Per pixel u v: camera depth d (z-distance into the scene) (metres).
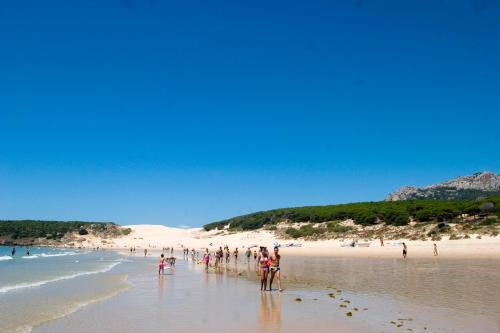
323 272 31.67
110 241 154.50
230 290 21.55
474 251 49.75
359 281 24.66
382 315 13.98
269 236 102.31
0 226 162.00
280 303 16.89
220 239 117.62
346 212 94.19
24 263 55.28
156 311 15.44
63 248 143.00
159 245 137.00
